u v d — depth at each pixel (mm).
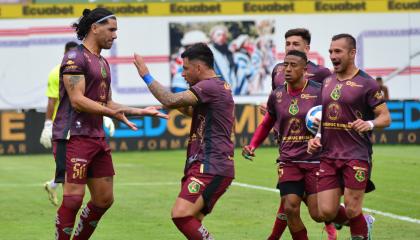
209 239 21531
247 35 71062
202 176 21516
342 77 23219
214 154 21609
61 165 23328
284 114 24078
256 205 34594
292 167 23953
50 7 69250
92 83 22828
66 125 22938
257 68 71250
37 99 69688
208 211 21891
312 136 23703
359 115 22953
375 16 72375
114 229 29359
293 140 23953
